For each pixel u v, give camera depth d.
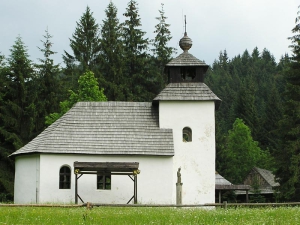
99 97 51.19
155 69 60.44
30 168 32.94
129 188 32.28
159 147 33.03
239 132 76.06
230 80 120.31
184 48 36.81
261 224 14.43
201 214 17.45
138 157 32.72
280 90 109.88
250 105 87.81
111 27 60.56
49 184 32.06
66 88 56.12
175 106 34.66
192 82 35.66
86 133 33.59
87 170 30.05
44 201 31.84
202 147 34.09
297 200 42.59
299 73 42.47
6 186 45.97
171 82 35.56
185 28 37.16
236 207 23.00
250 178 66.62
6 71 49.44
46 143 32.53
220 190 44.66
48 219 15.91
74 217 16.59
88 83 51.16
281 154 42.75
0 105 49.03
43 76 52.84
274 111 85.88
